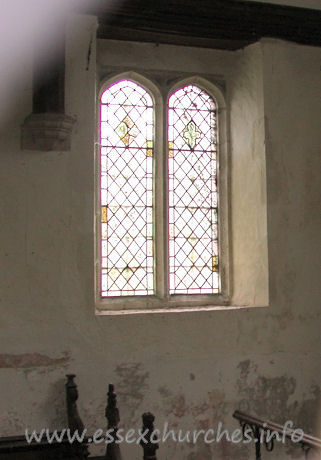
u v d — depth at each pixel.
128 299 7.44
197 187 7.96
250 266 7.66
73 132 6.66
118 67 7.71
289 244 7.52
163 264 7.61
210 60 8.09
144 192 7.71
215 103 8.17
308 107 7.75
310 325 7.54
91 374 6.57
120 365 6.69
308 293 7.56
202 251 7.89
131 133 7.75
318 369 7.53
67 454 6.07
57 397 6.42
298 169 7.64
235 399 7.14
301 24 7.46
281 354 7.38
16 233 6.44
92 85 6.78
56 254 6.54
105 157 7.58
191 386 6.96
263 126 7.53
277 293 7.42
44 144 6.43
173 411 6.87
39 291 6.45
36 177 6.53
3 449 5.94
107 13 6.84
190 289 7.77
